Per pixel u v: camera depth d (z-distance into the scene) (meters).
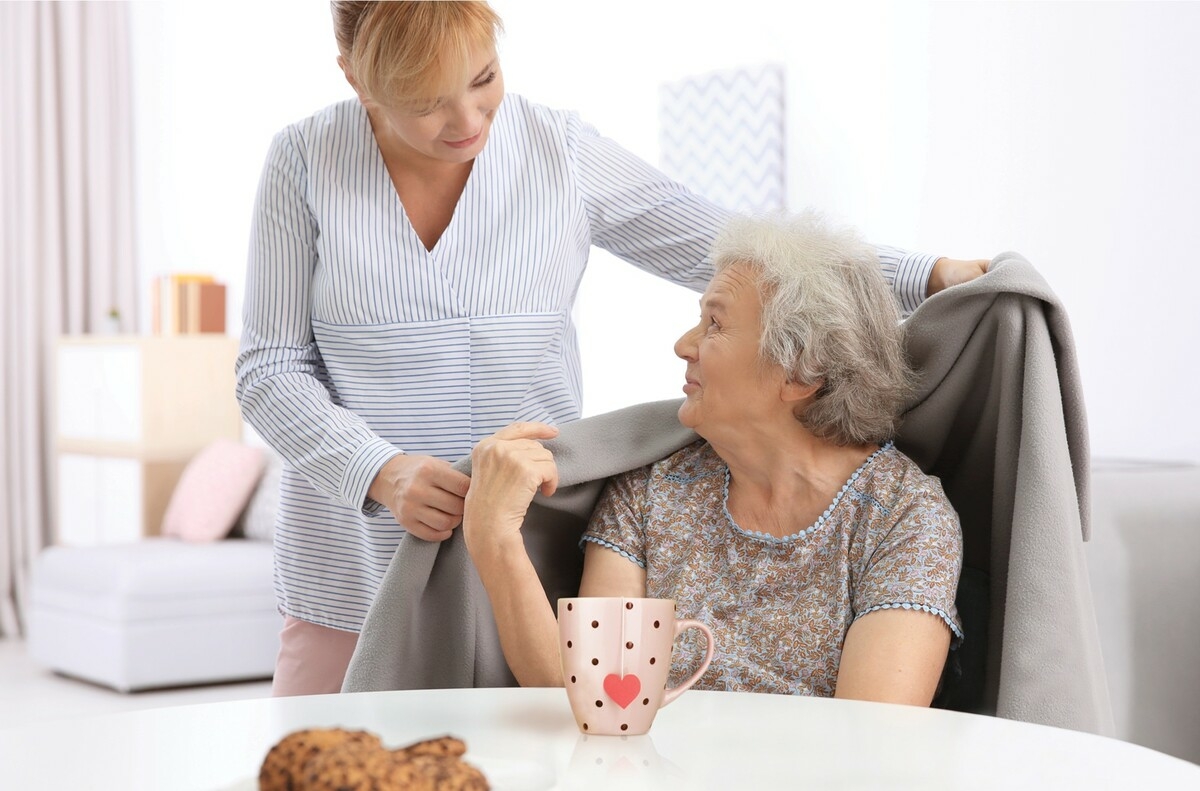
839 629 1.31
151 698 4.43
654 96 3.77
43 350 6.43
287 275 1.62
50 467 6.39
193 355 5.60
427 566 1.37
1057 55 2.70
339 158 1.59
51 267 6.43
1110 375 2.59
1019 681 1.22
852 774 0.84
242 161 5.70
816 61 3.32
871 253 1.38
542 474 1.30
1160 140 2.49
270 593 4.67
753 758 0.88
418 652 1.39
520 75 4.27
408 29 1.33
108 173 6.58
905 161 3.07
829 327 1.31
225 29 5.79
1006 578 1.36
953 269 1.49
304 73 5.24
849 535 1.33
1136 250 2.53
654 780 0.82
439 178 1.59
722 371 1.34
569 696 0.95
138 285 6.61
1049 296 1.31
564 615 0.95
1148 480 1.99
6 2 6.34
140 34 6.53
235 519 5.05
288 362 1.62
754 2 3.48
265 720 1.00
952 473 1.48
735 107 3.50
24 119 6.36
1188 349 2.44
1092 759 0.87
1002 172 2.82
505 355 1.61
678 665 1.34
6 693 4.57
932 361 1.39
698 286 1.73
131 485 5.55
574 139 1.65
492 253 1.60
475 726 0.98
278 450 1.58
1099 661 1.31
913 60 3.05
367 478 1.44
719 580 1.38
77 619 4.72
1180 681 1.94
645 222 1.69
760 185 3.45
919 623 1.23
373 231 1.59
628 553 1.43
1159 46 2.48
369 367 1.62
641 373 3.80
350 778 0.61
